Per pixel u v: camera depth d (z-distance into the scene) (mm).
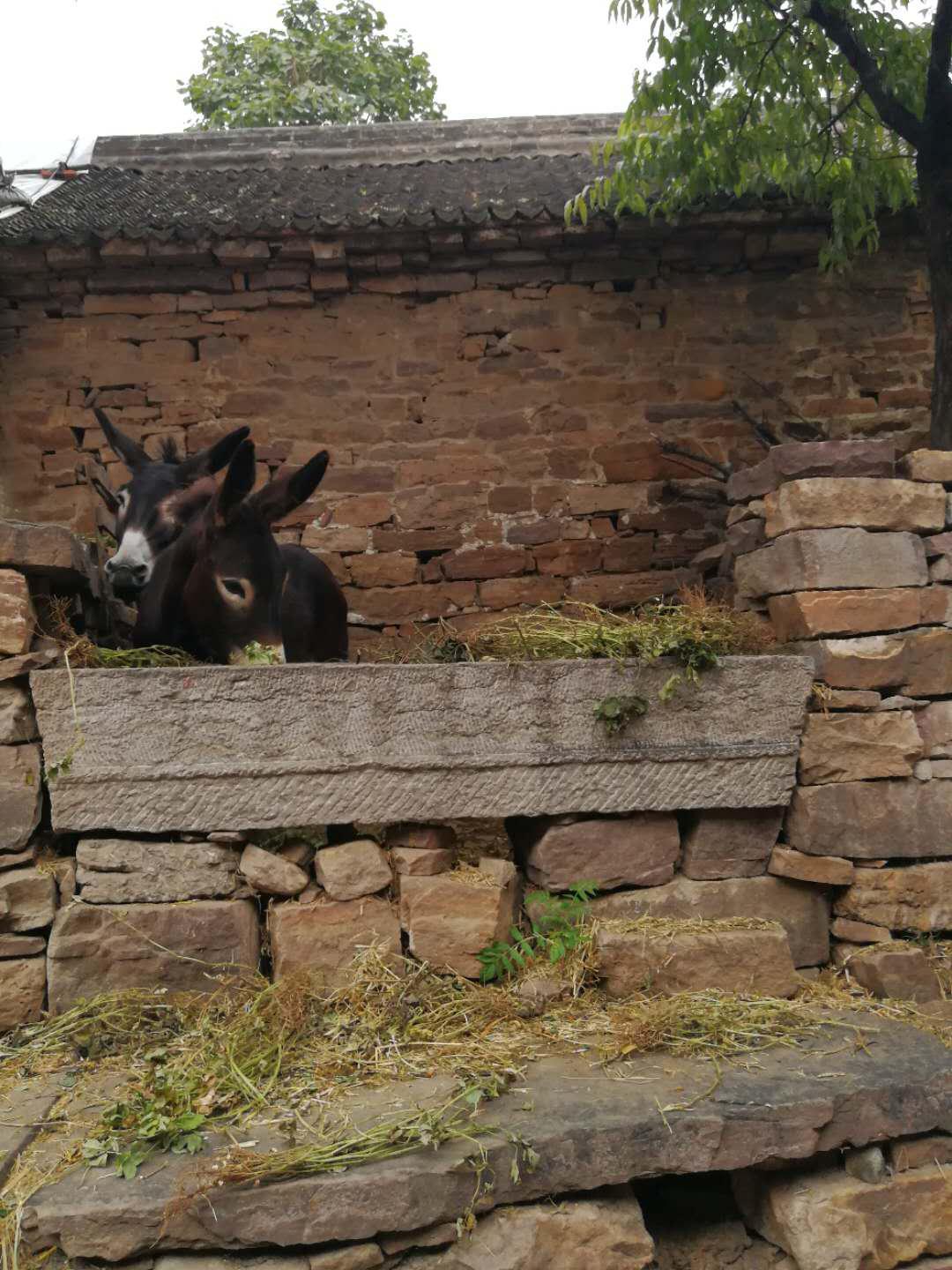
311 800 3314
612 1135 2629
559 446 6844
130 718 3213
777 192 6414
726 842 3650
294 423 6797
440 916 3348
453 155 8688
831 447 3762
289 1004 3080
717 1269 2852
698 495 6820
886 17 5223
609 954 3355
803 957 3670
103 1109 2723
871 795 3623
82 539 4008
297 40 13867
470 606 6777
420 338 6879
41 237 6398
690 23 5125
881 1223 2803
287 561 4918
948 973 3564
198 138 8875
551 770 3469
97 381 6770
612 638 3578
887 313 6980
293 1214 2439
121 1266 2410
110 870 3252
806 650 3727
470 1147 2570
